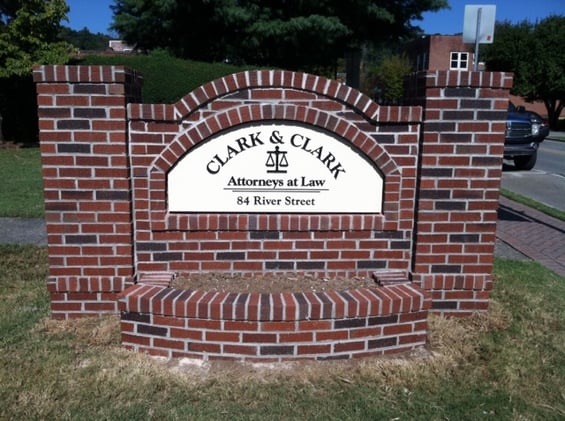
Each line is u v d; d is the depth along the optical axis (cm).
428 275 438
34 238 659
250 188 427
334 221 432
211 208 428
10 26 1534
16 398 317
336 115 420
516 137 1440
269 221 428
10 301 461
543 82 3747
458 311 447
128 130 411
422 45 4647
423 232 432
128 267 422
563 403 333
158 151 416
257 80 412
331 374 354
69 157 406
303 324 365
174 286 406
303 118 417
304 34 2031
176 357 372
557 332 426
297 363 367
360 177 432
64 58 1598
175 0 1998
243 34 2117
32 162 1332
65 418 302
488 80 414
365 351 377
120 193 412
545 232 778
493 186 429
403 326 383
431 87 414
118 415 305
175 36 2225
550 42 3678
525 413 321
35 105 1773
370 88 4825
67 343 386
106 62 1683
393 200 433
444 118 418
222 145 421
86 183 410
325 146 426
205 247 431
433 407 324
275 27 1994
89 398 321
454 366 369
